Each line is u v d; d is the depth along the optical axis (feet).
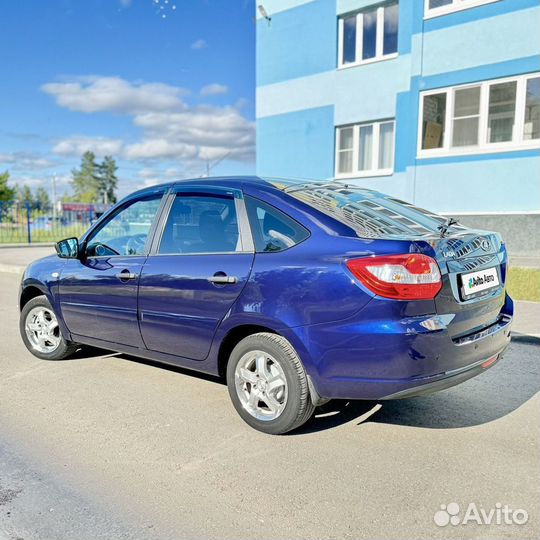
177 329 12.05
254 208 11.26
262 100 52.80
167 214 12.94
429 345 9.05
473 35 36.91
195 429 11.05
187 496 8.50
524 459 9.70
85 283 14.29
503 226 36.68
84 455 9.90
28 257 50.88
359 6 44.29
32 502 8.34
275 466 9.46
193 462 9.62
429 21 38.88
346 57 46.47
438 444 10.34
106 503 8.30
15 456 9.87
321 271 9.64
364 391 9.45
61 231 81.61
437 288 9.17
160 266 12.43
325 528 7.64
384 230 10.24
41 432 10.94
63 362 15.96
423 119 40.32
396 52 43.11
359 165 46.44
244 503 8.29
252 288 10.53
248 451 10.05
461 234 10.58
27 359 16.28
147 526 7.72
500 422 11.43
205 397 12.94
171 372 14.92
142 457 9.82
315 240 10.10
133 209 13.91
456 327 9.55
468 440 10.53
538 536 7.45
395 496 8.46
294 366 10.12
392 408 12.22
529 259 34.73
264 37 51.72
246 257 10.91
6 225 76.43
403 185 42.68
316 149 48.96
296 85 49.73
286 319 10.00
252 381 10.97
